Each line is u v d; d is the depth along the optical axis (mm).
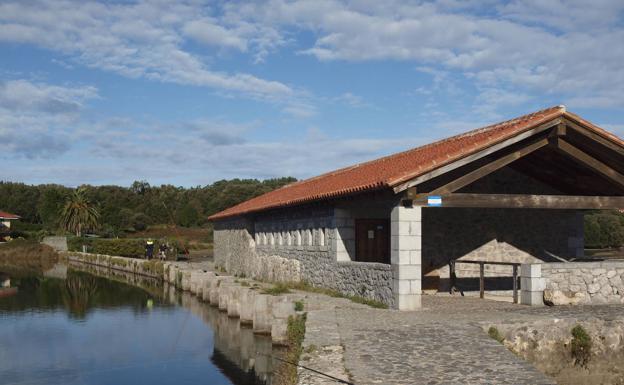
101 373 14508
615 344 11758
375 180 15078
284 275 23016
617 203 15461
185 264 40250
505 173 18625
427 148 19203
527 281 14672
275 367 13703
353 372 8016
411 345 9633
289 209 23047
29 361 15758
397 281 14031
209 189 98438
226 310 22828
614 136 14766
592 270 14742
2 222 81875
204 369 14641
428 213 18500
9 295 30734
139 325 21078
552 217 19391
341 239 18047
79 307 25922
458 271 18656
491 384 7379
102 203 91188
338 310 13953
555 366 11555
